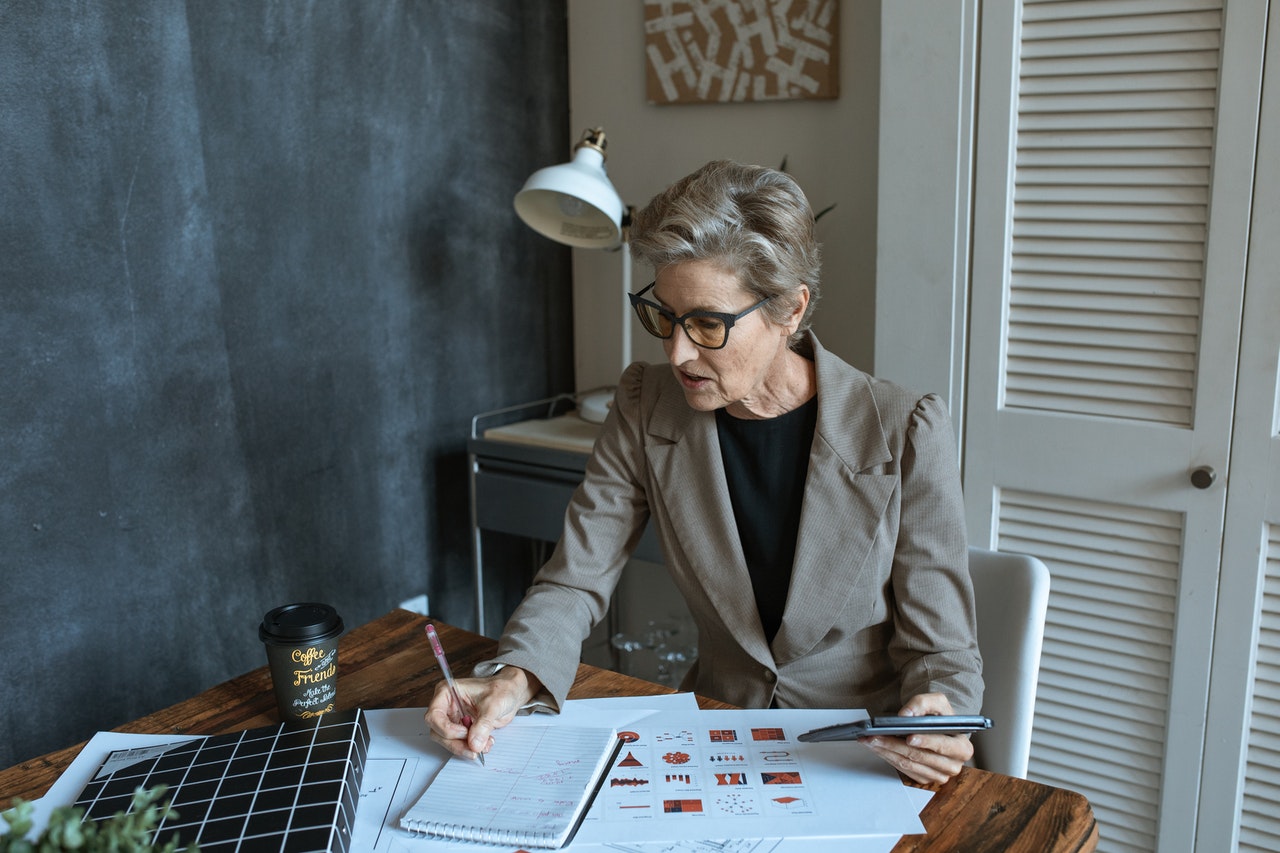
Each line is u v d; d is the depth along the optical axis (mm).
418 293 2318
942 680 1168
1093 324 1770
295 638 1094
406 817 943
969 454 1915
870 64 2174
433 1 2246
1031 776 1985
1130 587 1812
